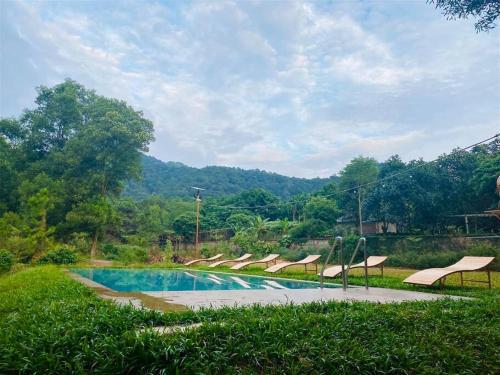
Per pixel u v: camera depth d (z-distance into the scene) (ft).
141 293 24.08
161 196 188.24
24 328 11.64
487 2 19.01
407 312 15.87
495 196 93.20
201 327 11.77
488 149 108.99
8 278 34.35
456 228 102.68
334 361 10.50
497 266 44.80
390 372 10.52
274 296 23.30
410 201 106.01
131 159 119.24
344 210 135.95
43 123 117.19
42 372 8.67
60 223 94.12
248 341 11.12
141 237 107.76
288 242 95.76
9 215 61.21
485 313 16.90
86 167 112.98
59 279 29.76
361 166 133.18
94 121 115.03
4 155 111.75
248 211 152.25
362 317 14.56
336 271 39.60
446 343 12.50
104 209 94.68
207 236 123.44
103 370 8.90
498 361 11.65
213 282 43.24
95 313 13.79
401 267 56.59
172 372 9.18
